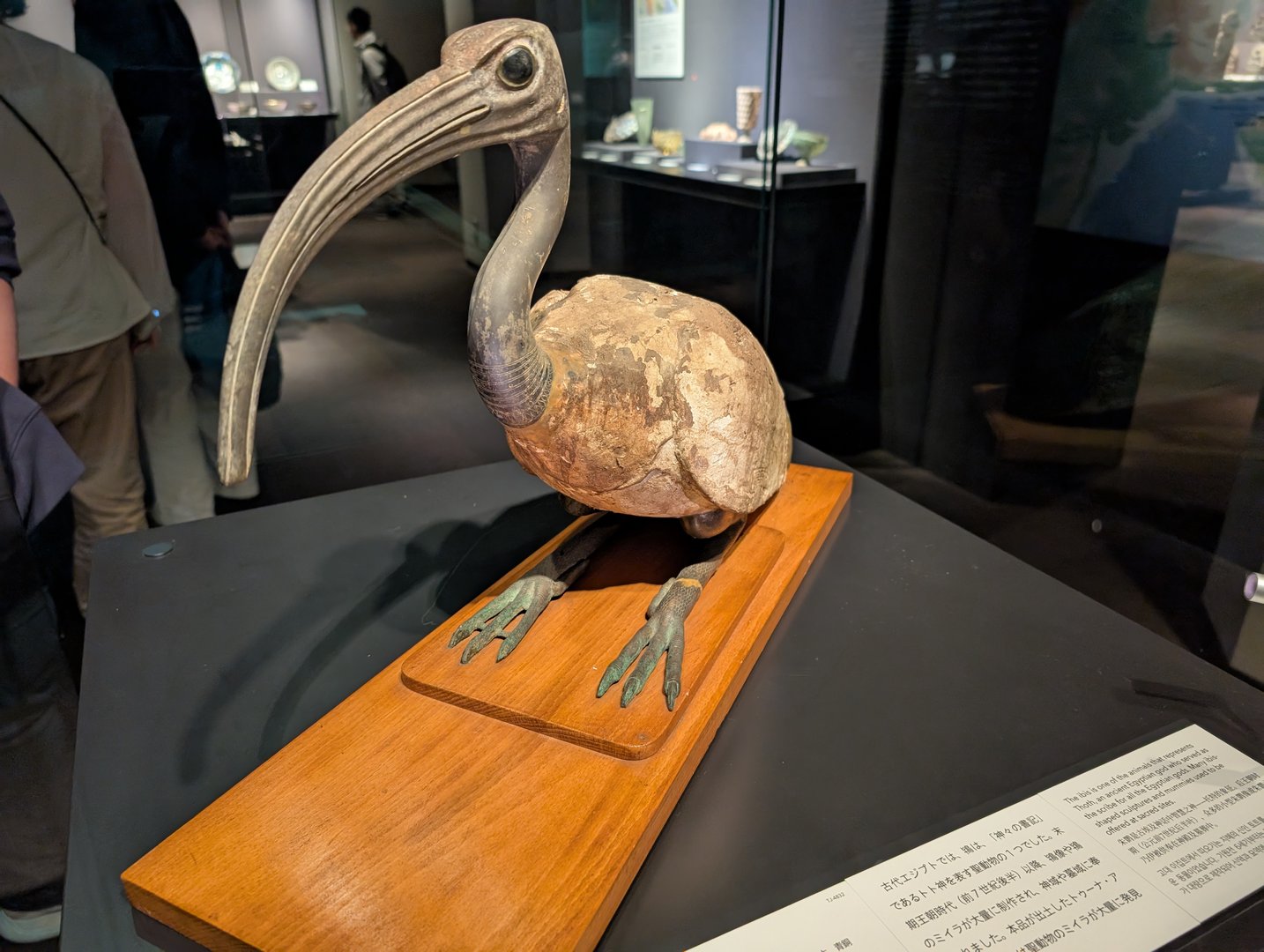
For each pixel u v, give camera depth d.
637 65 1.61
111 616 1.18
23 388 1.41
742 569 1.17
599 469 0.96
